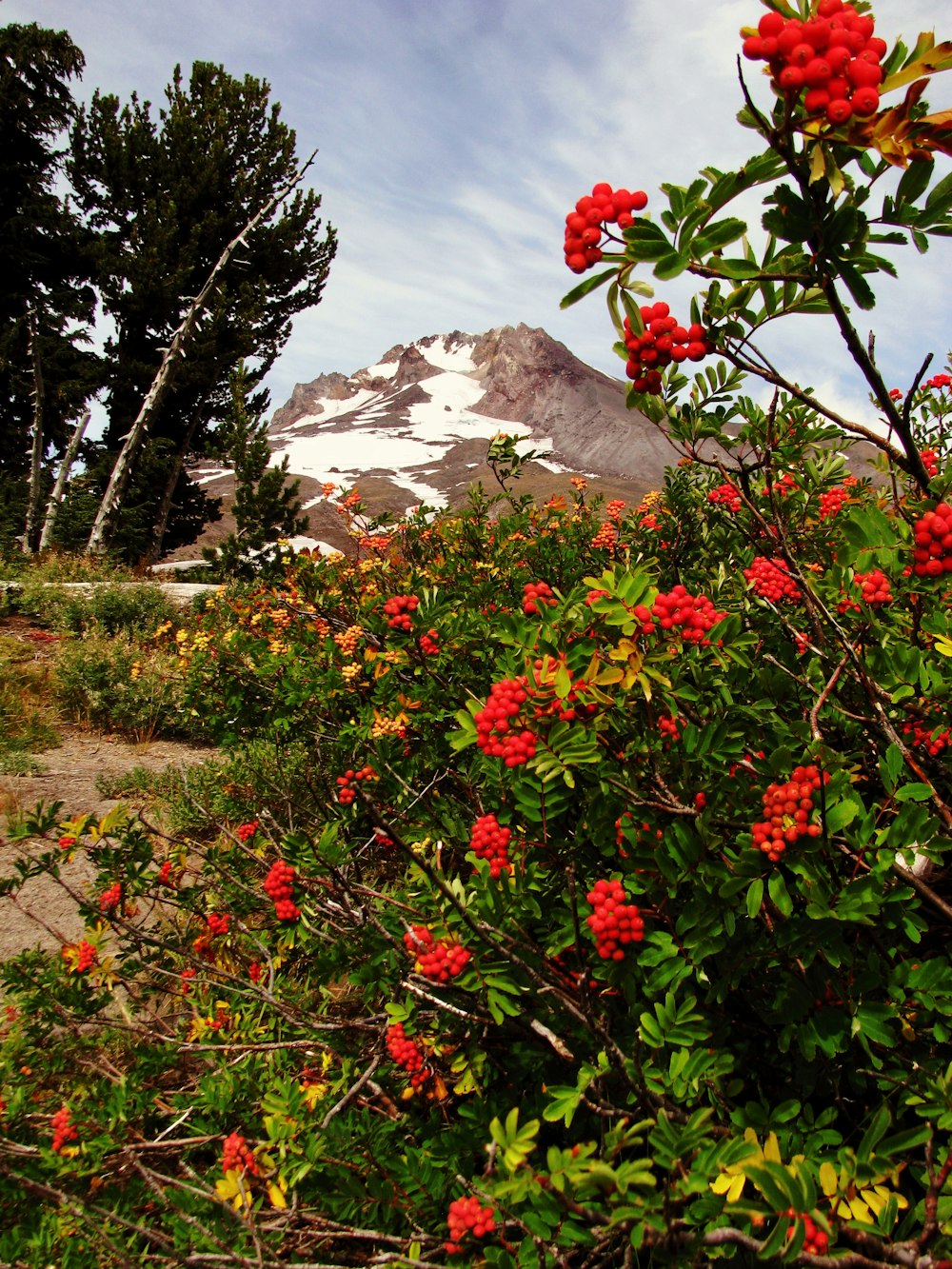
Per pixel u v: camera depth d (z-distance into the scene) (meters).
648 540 4.74
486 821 2.00
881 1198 1.34
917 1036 1.75
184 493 22.09
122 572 15.32
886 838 1.58
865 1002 1.60
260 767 4.47
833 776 1.54
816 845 1.57
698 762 1.93
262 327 21.14
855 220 1.15
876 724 1.94
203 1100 2.40
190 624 9.48
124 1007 2.85
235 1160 1.97
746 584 2.81
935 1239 1.29
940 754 2.02
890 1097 1.75
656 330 1.39
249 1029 2.67
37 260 19.50
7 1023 3.13
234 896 3.23
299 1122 2.01
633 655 1.86
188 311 18.83
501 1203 1.54
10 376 20.33
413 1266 1.64
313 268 21.31
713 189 1.18
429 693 3.66
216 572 16.33
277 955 3.15
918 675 1.91
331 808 3.46
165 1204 2.06
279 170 20.06
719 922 1.68
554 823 2.43
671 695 1.95
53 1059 2.67
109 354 20.06
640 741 1.96
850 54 1.05
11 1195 2.14
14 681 8.88
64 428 21.41
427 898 2.20
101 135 18.36
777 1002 1.72
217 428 20.31
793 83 1.05
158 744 7.79
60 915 4.22
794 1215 1.21
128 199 19.16
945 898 2.05
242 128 19.34
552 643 1.97
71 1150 2.16
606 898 1.68
